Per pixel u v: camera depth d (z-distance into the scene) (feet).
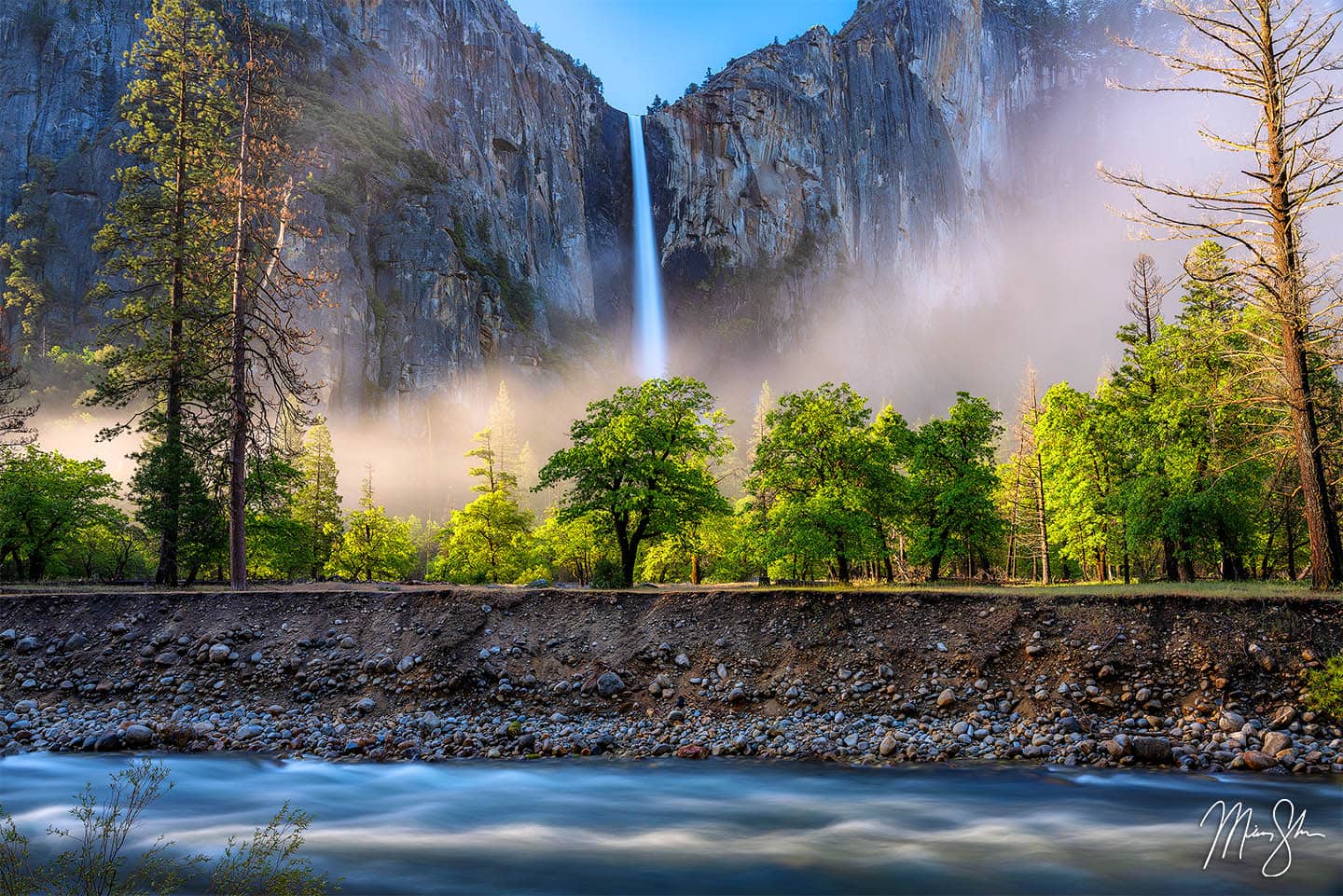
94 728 62.54
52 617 78.43
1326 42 69.97
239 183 104.37
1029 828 42.98
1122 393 114.21
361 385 429.38
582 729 63.21
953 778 51.93
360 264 460.55
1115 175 77.10
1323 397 81.66
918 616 71.20
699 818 45.62
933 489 117.91
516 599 79.61
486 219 600.39
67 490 124.47
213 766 55.67
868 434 122.01
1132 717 58.03
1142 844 40.32
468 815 46.44
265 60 112.78
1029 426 176.55
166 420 105.29
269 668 71.97
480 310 545.03
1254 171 74.33
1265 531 115.34
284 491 119.34
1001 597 71.46
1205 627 62.80
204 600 81.00
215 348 106.22
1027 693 62.08
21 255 431.84
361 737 61.36
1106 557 143.23
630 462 101.65
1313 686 55.67
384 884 35.68
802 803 47.91
